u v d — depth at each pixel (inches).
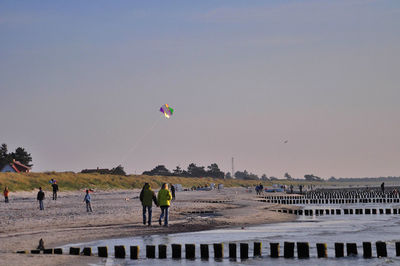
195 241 1311.5
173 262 1048.8
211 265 1023.0
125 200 3376.0
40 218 1870.1
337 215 2485.2
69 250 1087.0
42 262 954.7
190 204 2878.9
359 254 1135.0
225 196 4372.5
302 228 1644.9
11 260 954.1
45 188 4687.5
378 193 5674.2
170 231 1497.3
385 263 1039.0
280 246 1252.5
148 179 6948.8
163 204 1590.8
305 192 6530.5
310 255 1129.4
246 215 2100.1
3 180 4315.9
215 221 1813.5
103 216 1923.0
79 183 5369.1
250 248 1218.0
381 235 1460.4
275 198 4566.9
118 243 1266.0
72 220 1776.6
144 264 1023.0
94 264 987.3
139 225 1616.6
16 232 1441.9
